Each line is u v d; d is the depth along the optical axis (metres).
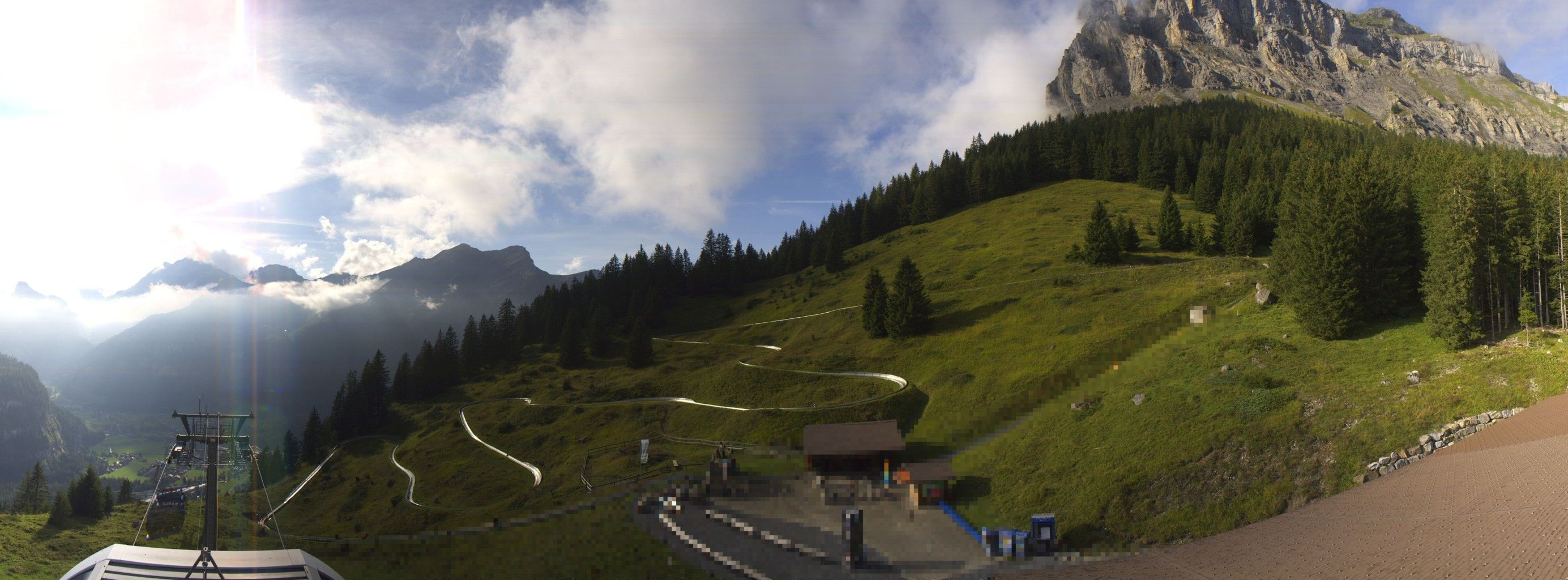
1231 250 138.75
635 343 164.62
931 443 82.06
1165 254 147.88
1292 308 90.94
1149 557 51.16
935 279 165.00
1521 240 73.75
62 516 115.06
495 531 83.25
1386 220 85.00
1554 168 103.19
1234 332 89.69
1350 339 79.75
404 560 80.38
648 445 107.88
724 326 188.50
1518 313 75.38
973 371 105.06
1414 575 35.91
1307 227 87.25
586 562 66.50
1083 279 136.12
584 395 147.00
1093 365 91.69
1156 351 90.12
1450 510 43.09
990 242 188.62
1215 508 56.56
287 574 51.59
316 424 165.88
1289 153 189.62
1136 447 67.31
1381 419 60.53
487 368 192.75
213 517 50.50
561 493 96.19
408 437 153.75
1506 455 48.47
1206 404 70.88
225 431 51.47
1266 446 61.47
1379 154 152.75
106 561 50.16
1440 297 73.88
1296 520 51.12
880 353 126.94
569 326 183.50
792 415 106.50
